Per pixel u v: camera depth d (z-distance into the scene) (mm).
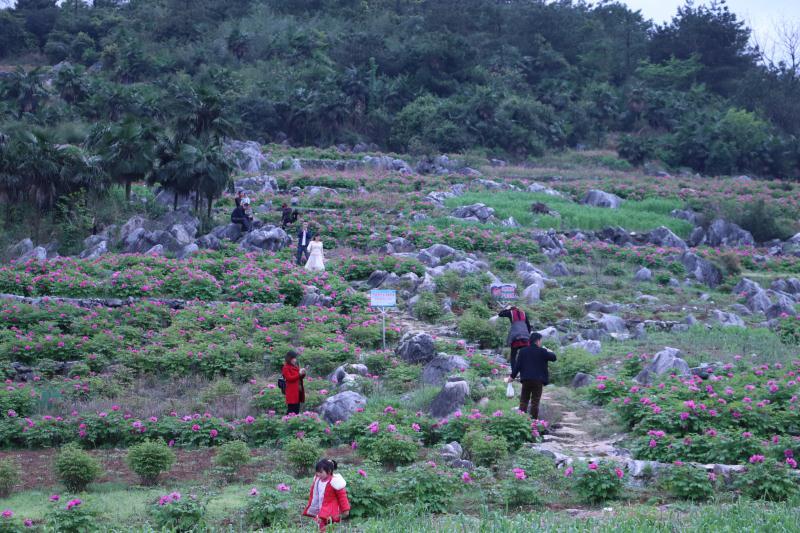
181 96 37781
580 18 115375
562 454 11609
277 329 19828
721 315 23031
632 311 23875
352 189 46531
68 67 68562
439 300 23719
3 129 33906
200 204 34875
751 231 40812
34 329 19406
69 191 32469
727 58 106438
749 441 10781
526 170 62156
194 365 17969
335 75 78062
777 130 86875
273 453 12938
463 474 10508
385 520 8773
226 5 111312
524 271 28922
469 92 81188
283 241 30500
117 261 25484
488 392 15047
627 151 72625
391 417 13227
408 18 107188
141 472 11320
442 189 47000
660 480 10195
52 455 13234
